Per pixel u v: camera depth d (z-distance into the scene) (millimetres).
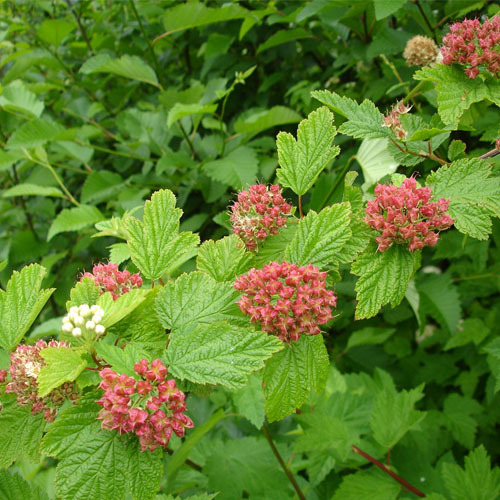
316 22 677
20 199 774
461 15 537
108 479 225
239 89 746
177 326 261
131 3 684
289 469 424
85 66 628
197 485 472
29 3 826
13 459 258
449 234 631
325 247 273
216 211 663
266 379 258
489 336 639
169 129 645
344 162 584
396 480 442
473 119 356
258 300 254
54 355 232
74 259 807
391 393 467
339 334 750
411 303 526
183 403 230
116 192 662
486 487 420
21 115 693
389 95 552
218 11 625
